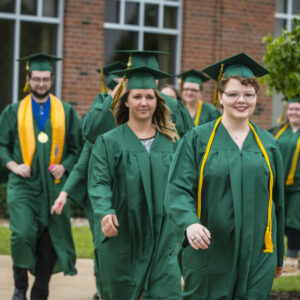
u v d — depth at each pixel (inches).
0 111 709.9
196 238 208.7
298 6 804.0
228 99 221.1
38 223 357.1
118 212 270.8
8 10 705.6
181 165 225.6
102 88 388.2
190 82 492.7
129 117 279.6
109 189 266.2
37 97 373.4
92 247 513.7
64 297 367.6
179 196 221.0
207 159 222.2
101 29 719.7
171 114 315.6
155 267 267.3
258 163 222.1
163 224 270.2
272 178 224.8
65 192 346.6
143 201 270.8
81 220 669.9
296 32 357.1
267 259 223.3
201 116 495.8
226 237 221.3
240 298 221.8
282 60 356.5
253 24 767.1
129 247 271.9
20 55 710.5
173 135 280.7
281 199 231.0
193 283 229.1
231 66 228.2
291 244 470.6
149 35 748.0
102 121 315.9
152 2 746.2
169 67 755.4
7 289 380.5
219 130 225.6
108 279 276.1
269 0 772.0
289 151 478.0
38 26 713.0
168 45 754.8
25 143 363.3
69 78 709.9
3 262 455.5
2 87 708.7
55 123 369.7
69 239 366.0
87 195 352.2
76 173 349.7
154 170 271.4
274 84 362.6
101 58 719.7
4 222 641.0
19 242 346.0
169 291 264.1
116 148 271.7
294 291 360.8
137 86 274.8
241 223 219.5
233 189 219.0
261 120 781.3
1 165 366.0
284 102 470.9
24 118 366.6
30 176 359.6
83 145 379.6
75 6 710.5
